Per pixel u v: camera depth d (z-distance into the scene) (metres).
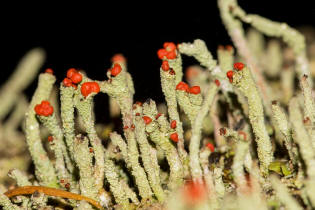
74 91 0.20
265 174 0.20
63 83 0.20
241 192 0.19
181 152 0.21
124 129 0.20
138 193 0.21
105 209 0.20
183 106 0.20
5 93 0.34
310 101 0.20
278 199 0.19
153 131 0.20
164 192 0.20
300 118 0.19
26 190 0.20
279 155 0.21
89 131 0.20
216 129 0.23
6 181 0.25
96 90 0.20
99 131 0.27
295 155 0.20
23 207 0.20
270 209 0.19
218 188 0.19
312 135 0.19
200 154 0.19
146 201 0.20
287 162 0.20
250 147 0.21
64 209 0.21
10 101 0.34
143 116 0.20
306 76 0.20
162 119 0.20
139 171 0.20
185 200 0.20
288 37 0.23
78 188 0.21
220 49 0.23
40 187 0.20
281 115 0.20
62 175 0.21
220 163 0.22
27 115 0.21
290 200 0.19
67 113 0.20
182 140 0.21
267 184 0.20
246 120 0.22
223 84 0.22
